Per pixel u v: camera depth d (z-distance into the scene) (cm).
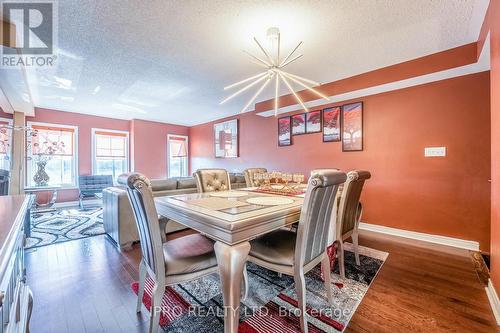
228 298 115
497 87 156
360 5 182
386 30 216
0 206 123
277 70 221
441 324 143
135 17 196
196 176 252
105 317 150
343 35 224
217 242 122
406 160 310
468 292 176
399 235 314
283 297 171
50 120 508
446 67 252
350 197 198
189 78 333
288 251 147
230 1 177
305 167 420
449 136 279
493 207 168
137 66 292
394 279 197
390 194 323
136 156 614
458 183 274
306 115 419
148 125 637
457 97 273
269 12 190
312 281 195
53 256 243
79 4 179
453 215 277
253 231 125
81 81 341
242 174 452
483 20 199
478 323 143
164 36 226
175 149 694
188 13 191
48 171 514
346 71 309
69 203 528
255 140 517
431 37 228
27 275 203
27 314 111
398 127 316
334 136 379
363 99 347
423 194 297
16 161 402
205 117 601
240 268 117
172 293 178
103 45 241
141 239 144
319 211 139
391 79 290
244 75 323
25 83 299
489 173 256
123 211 260
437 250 261
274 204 161
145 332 137
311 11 189
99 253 253
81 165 549
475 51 237
